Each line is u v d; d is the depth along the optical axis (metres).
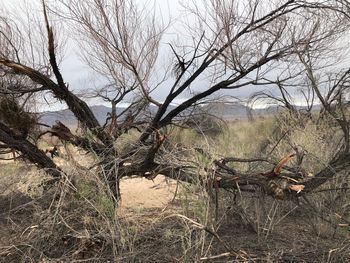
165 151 4.95
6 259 4.39
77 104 5.29
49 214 4.39
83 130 5.35
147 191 7.39
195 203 4.24
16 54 5.40
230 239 4.80
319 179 4.82
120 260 4.04
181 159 4.80
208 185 4.49
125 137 5.72
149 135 5.54
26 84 5.75
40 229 4.37
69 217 4.36
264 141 8.09
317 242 4.78
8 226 5.02
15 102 5.41
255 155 6.38
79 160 5.02
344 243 4.70
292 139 6.13
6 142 5.13
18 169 6.03
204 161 4.59
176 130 5.99
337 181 5.34
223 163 5.09
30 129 5.54
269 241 4.84
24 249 4.50
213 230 4.17
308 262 4.30
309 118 6.59
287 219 5.66
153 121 5.57
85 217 4.25
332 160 5.04
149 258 4.18
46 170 4.86
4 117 5.19
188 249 3.88
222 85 5.61
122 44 5.19
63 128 5.18
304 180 4.89
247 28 5.29
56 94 5.25
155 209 5.79
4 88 5.31
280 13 5.32
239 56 5.34
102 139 5.41
